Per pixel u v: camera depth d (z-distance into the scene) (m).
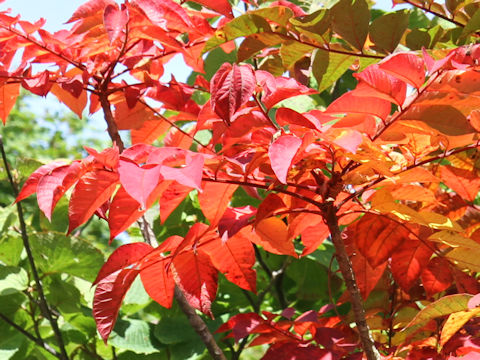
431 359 1.91
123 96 2.28
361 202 1.99
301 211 1.90
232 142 1.86
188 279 1.95
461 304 1.80
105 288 1.89
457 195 2.06
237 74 1.81
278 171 1.73
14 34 2.12
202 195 1.86
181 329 2.50
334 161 1.85
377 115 1.81
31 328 2.61
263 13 2.00
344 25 2.01
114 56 2.17
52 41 2.14
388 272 2.19
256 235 1.95
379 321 2.12
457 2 2.07
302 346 1.93
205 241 1.93
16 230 2.59
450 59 1.80
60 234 2.47
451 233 1.93
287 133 1.84
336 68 2.05
